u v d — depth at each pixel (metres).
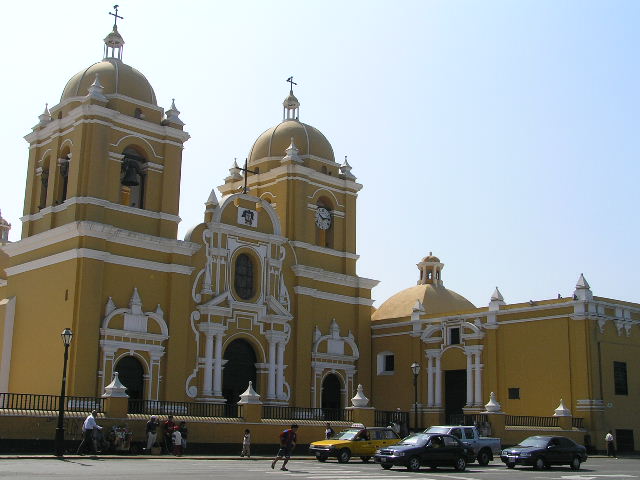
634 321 41.62
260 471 23.20
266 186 47.94
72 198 36.75
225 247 41.53
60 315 35.53
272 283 43.44
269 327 42.59
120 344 35.84
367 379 47.75
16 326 38.19
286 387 43.12
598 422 38.31
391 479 21.03
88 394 34.34
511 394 41.38
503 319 42.44
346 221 48.97
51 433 27.95
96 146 37.22
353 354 47.12
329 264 47.44
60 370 34.69
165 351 37.75
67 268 35.88
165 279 38.59
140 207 39.44
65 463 24.16
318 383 44.69
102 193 37.12
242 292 42.22
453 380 44.50
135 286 37.28
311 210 47.06
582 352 38.91
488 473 25.17
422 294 52.31
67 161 38.91
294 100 51.25
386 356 48.19
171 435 30.20
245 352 42.03
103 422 29.14
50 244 37.47
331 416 39.31
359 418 38.06
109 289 36.28
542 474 25.11
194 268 39.97
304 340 44.31
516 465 29.16
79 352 34.34
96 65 40.56
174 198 39.91
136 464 24.83
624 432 39.78
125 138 38.75
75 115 37.94
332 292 46.91
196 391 38.88
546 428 37.62
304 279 44.97
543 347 40.47
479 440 30.42
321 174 47.91
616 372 40.12
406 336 46.81
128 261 37.12
